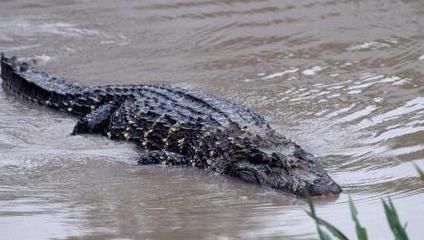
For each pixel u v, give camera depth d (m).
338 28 51.91
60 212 27.69
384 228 25.02
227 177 32.09
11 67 44.59
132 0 59.44
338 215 26.61
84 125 37.91
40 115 40.53
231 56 48.00
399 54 46.81
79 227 26.06
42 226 26.23
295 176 30.02
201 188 30.62
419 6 55.78
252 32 51.84
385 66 45.03
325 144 34.38
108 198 29.25
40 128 38.53
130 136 36.75
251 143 32.25
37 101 42.41
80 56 49.22
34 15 56.88
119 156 34.75
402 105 38.78
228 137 33.22
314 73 44.53
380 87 41.72
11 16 56.72
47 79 43.53
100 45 50.94
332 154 33.22
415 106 38.53
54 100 41.62
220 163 32.78
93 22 55.03
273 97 40.94
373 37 49.97
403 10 55.06
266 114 38.50
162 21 54.78
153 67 46.69
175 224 26.23
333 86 42.22
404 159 32.16
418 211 26.44
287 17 54.31
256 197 29.39
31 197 29.38
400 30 51.00
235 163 32.19
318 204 28.09
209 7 57.00
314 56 47.34
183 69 46.06
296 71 44.97
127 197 29.42
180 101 37.56
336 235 17.97
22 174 32.16
